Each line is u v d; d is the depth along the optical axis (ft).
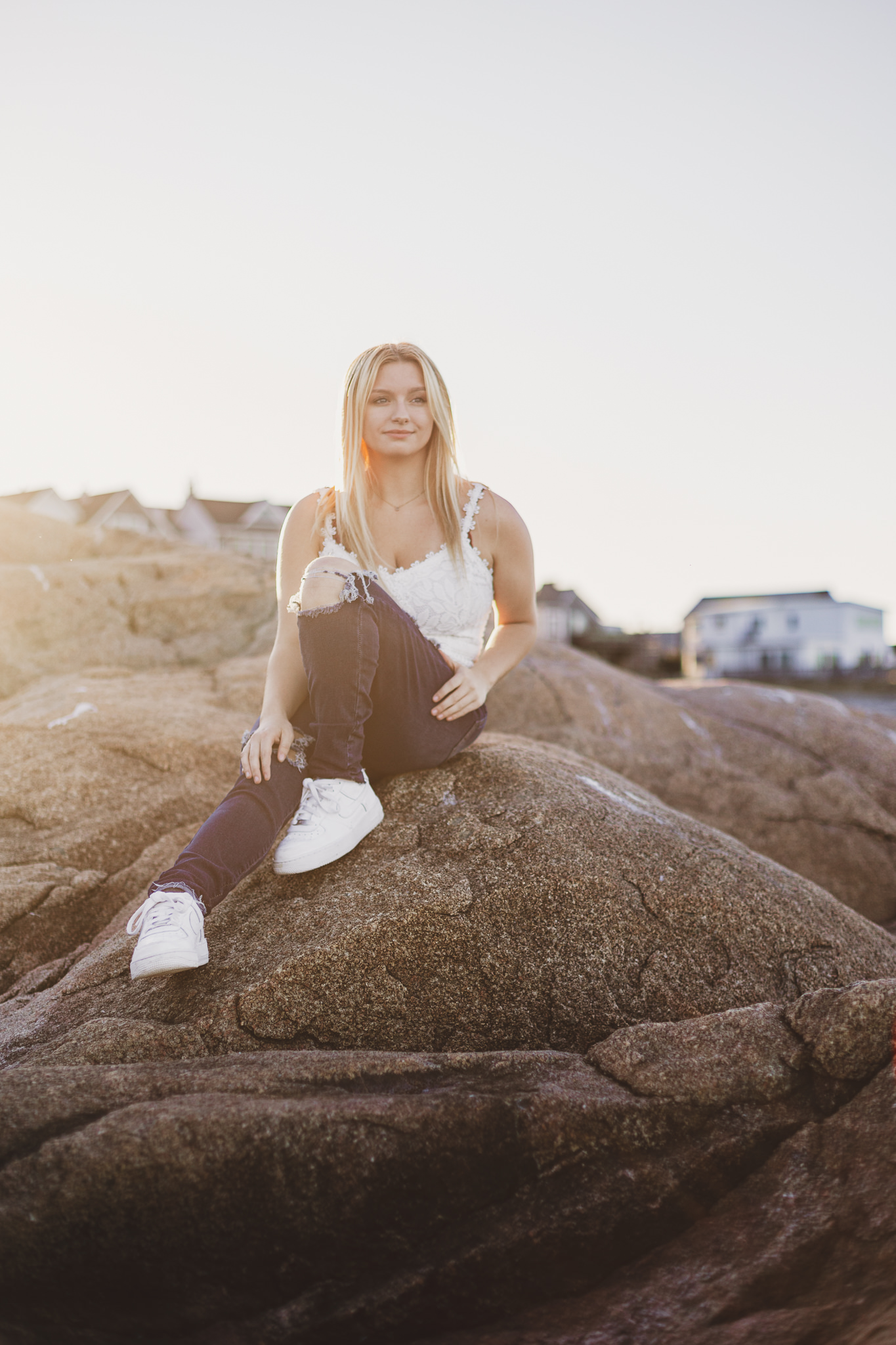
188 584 19.21
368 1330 4.40
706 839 8.59
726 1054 5.42
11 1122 4.83
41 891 9.13
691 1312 4.18
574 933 7.02
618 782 10.27
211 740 11.39
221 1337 4.49
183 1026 6.32
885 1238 4.21
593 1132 4.98
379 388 8.36
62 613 18.16
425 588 8.46
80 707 12.22
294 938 6.92
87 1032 6.37
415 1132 4.81
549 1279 4.51
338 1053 5.66
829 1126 4.96
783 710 17.42
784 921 7.52
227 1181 4.59
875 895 14.11
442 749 8.48
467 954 6.82
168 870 6.66
